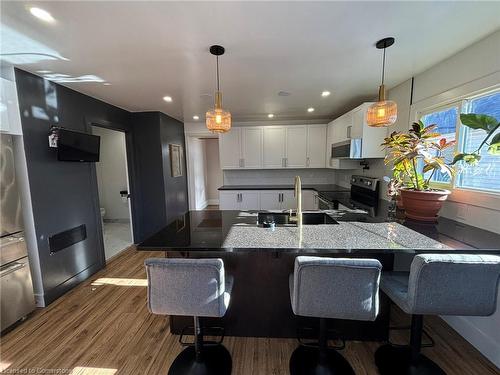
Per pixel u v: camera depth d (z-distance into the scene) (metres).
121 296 2.55
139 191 4.19
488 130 1.53
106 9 1.31
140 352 1.80
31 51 1.80
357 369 1.64
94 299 2.49
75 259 2.75
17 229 2.11
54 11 1.32
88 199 2.95
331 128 4.33
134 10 1.33
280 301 1.87
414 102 2.48
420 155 1.91
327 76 2.44
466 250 1.41
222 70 2.23
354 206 2.82
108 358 1.75
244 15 1.40
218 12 1.37
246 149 4.80
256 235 1.72
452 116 2.12
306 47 1.81
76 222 2.76
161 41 1.69
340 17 1.44
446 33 1.65
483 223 1.82
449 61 2.03
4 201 2.00
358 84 2.71
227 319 1.92
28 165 2.21
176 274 1.29
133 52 1.84
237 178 5.28
